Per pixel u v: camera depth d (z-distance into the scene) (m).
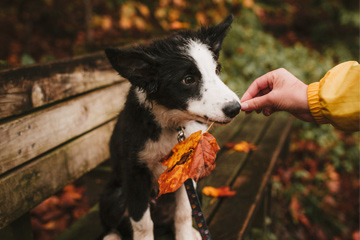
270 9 6.71
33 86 1.89
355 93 1.35
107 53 1.59
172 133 1.87
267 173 2.64
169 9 4.45
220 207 2.19
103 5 5.03
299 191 4.04
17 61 5.62
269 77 1.68
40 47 6.34
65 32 6.78
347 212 4.07
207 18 5.05
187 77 1.77
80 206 3.39
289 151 4.38
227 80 4.89
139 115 1.84
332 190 4.26
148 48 1.87
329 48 7.95
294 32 8.77
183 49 1.82
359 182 4.57
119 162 2.05
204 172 1.58
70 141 2.21
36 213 3.23
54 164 2.04
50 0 6.23
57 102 2.09
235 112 1.64
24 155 1.83
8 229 1.90
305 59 5.86
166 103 1.80
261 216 3.04
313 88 1.50
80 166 2.27
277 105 1.59
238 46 5.42
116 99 2.63
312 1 8.84
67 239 2.10
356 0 8.74
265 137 3.39
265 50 5.54
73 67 2.18
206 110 1.70
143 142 1.84
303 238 3.62
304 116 1.58
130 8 3.94
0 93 1.69
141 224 1.86
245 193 2.35
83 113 2.28
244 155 2.92
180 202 1.89
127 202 1.91
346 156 4.93
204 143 1.57
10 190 1.74
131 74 1.71
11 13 6.70
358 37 8.27
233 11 5.64
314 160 4.74
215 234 1.91
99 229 2.20
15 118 1.80
